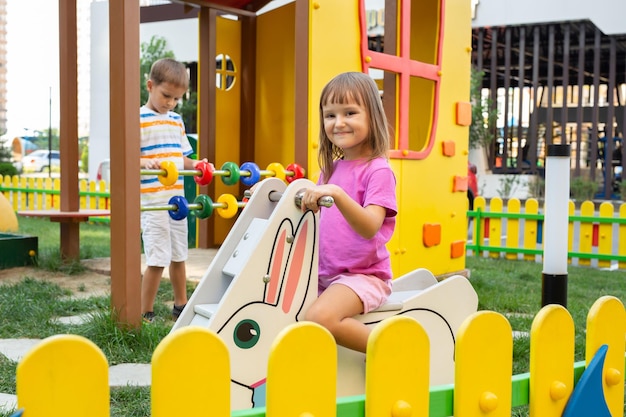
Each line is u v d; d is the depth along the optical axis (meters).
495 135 20.45
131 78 3.50
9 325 3.78
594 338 2.17
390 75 5.43
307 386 1.57
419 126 5.99
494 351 1.88
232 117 6.89
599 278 6.62
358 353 2.37
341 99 2.51
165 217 4.22
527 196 19.25
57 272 5.80
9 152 19.77
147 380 2.92
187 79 4.52
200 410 1.44
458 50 6.09
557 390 2.04
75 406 1.32
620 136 22.97
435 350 2.66
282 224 2.27
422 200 5.68
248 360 2.20
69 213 5.75
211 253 6.75
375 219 2.38
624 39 19.23
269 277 2.23
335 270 2.46
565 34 18.50
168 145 4.45
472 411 1.85
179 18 8.68
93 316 3.64
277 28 6.59
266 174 4.15
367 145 2.59
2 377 2.89
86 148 30.47
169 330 3.62
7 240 5.97
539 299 5.18
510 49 19.28
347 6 4.84
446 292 2.69
